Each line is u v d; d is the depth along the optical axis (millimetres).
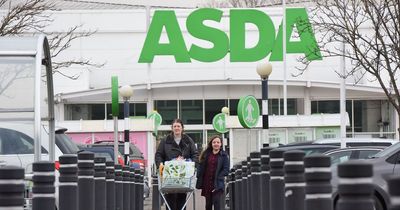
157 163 16375
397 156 13539
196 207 23016
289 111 45125
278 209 11016
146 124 37562
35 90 12523
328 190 7211
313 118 37969
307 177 7246
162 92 45094
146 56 45000
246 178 17656
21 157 13336
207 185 17031
